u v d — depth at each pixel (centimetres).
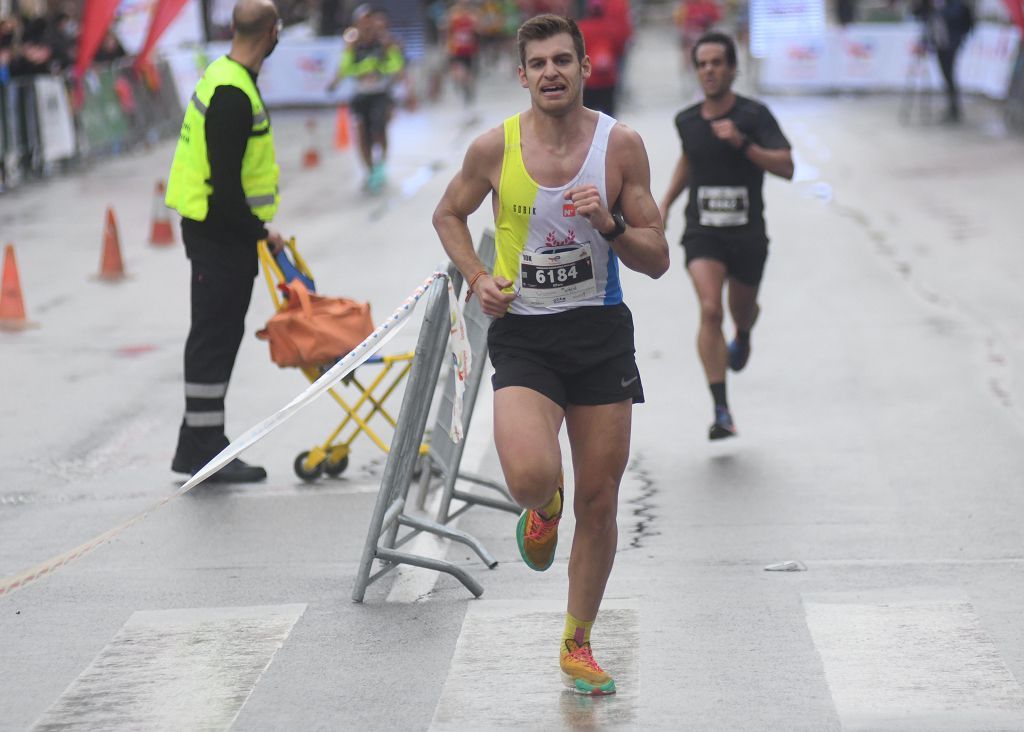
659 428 2919
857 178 6644
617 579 2055
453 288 2012
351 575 2109
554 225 1598
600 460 1614
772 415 2980
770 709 1603
